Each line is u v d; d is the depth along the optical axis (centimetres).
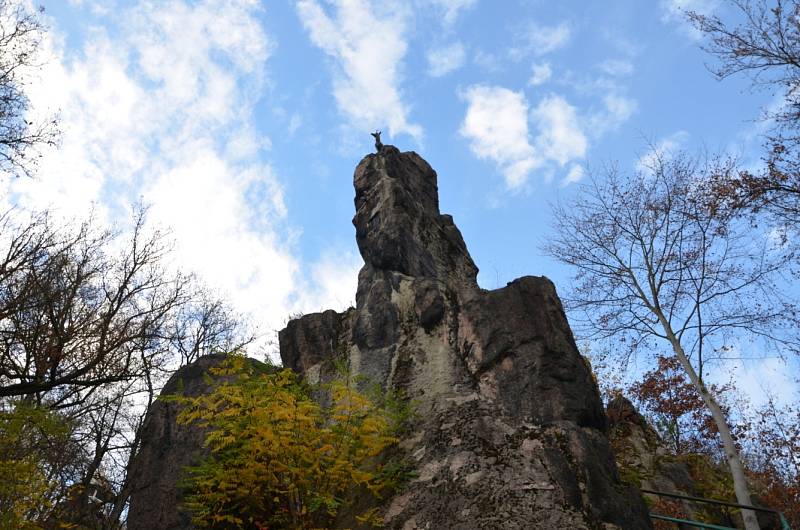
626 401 1587
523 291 965
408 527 734
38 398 1371
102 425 1698
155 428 970
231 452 808
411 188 1423
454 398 897
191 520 834
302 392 1022
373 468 843
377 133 1493
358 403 852
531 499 709
